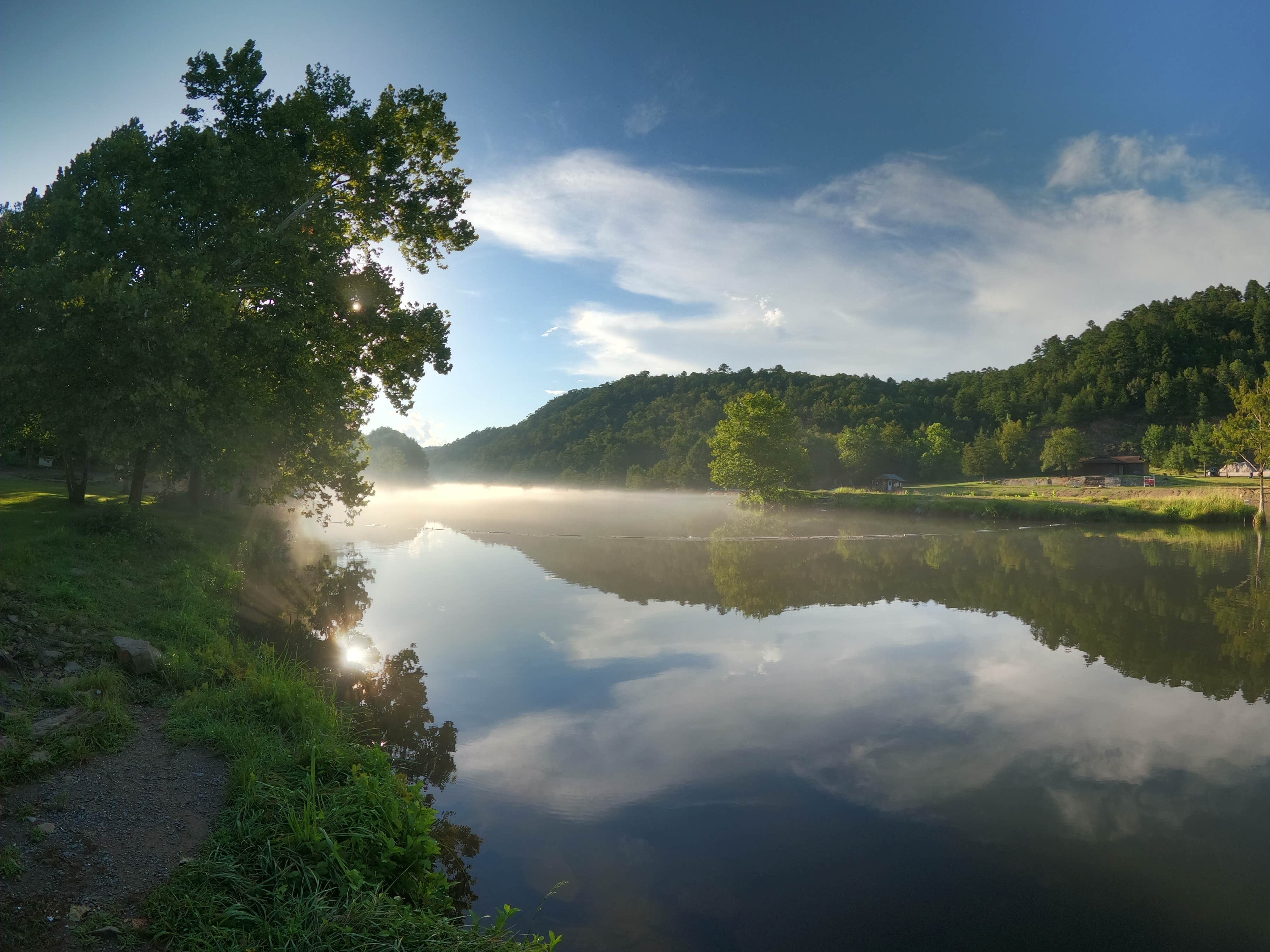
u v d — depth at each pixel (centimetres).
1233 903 756
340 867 561
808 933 692
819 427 15700
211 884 518
